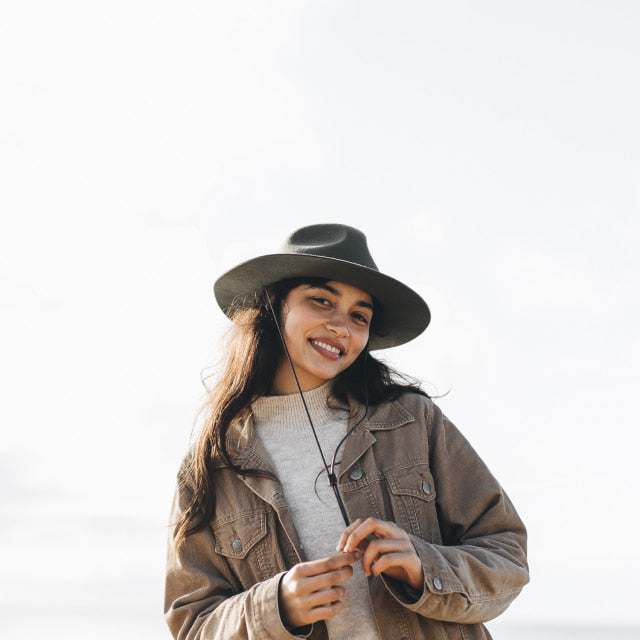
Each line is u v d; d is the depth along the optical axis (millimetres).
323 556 2123
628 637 18469
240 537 2150
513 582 2057
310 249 2408
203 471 2232
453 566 1945
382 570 1876
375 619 2016
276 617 1841
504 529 2199
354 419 2312
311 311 2311
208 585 2137
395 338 2619
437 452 2283
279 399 2359
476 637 2068
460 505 2230
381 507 2152
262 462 2225
